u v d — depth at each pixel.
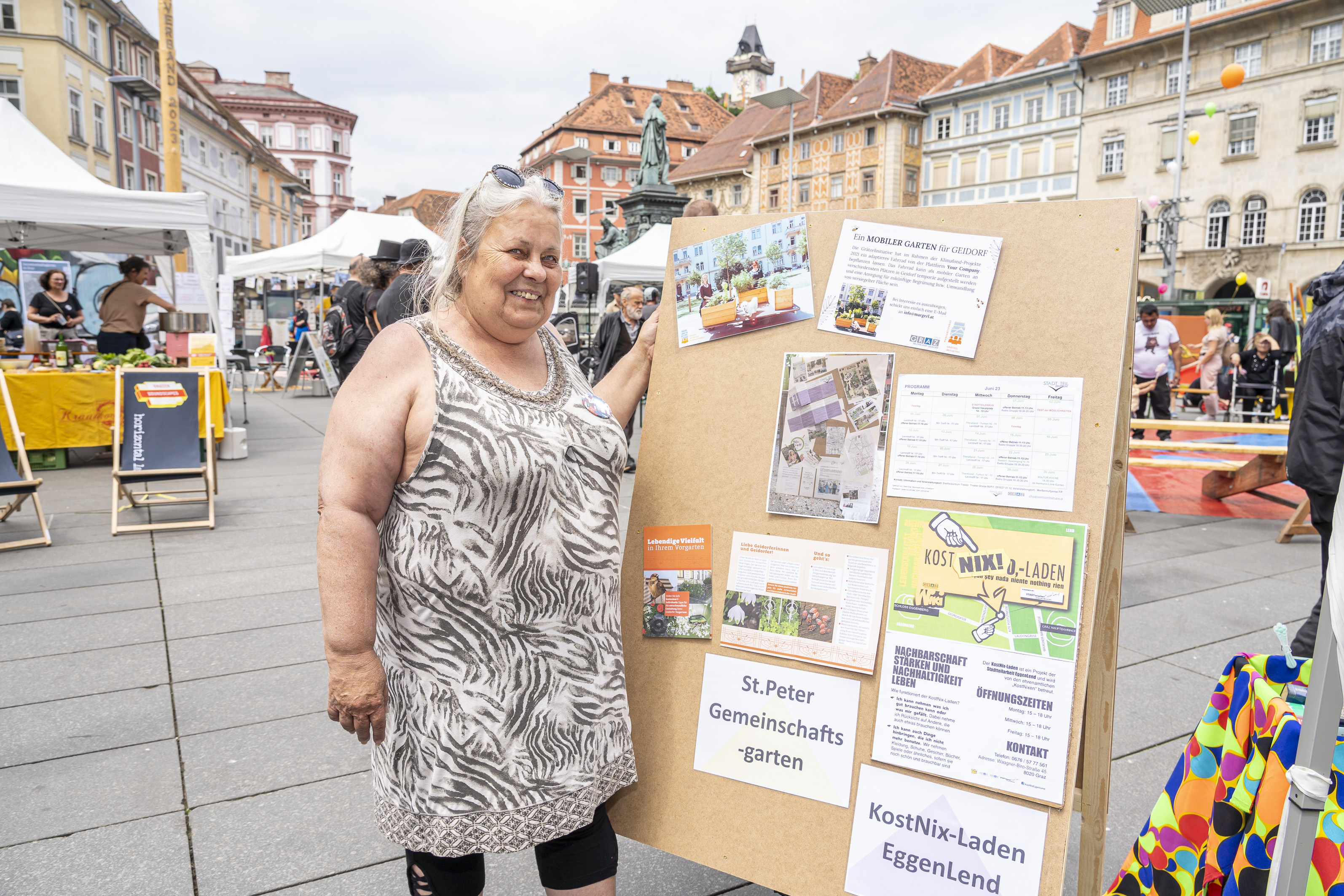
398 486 1.46
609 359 7.98
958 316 1.61
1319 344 2.96
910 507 1.62
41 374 7.82
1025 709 1.49
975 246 1.61
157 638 3.81
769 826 1.70
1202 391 14.19
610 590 1.62
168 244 10.74
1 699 3.19
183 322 9.39
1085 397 1.50
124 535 5.71
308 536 5.68
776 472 1.77
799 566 1.72
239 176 58.22
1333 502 2.94
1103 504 1.46
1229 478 7.03
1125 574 4.85
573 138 72.75
